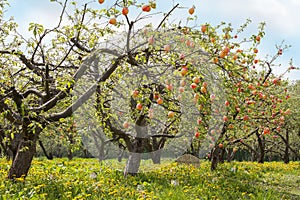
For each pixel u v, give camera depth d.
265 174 16.59
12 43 10.27
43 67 9.55
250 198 9.67
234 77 8.54
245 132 15.46
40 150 31.00
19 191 8.04
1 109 8.60
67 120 9.18
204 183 10.80
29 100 10.51
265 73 13.34
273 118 13.48
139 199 7.80
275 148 31.47
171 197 8.33
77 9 8.53
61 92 8.84
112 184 9.57
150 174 11.57
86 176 11.05
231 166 17.41
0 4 9.45
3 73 9.98
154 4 6.53
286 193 11.45
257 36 9.51
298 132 23.08
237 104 9.08
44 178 9.82
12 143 12.94
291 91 20.94
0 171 11.01
